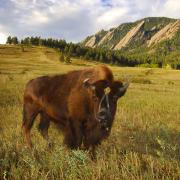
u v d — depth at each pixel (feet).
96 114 28.63
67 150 31.19
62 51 633.20
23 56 486.79
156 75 313.32
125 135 41.09
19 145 34.22
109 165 27.63
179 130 45.11
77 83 31.89
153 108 63.36
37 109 36.63
